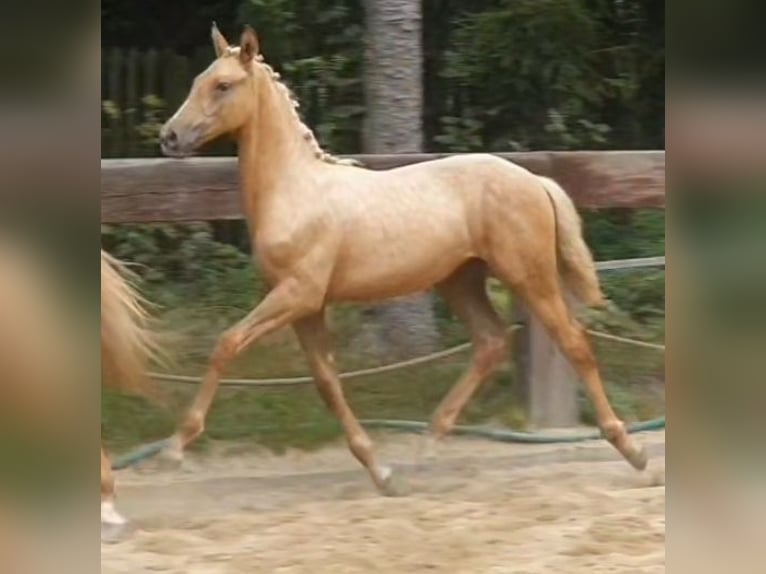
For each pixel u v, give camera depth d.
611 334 13.43
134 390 9.12
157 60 16.44
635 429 11.92
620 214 15.18
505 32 16.53
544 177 10.77
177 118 9.49
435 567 8.28
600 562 8.31
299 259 9.64
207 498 10.02
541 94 17.02
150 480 10.50
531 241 10.09
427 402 12.41
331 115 16.50
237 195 10.66
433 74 17.48
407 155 11.13
